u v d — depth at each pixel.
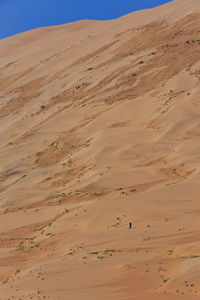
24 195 88.12
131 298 39.34
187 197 68.88
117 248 54.56
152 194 71.06
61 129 113.88
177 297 38.41
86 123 112.31
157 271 44.56
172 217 62.78
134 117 108.19
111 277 44.91
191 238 54.41
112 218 65.88
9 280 51.62
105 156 92.12
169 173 81.38
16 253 63.97
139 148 91.56
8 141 116.94
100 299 39.66
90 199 78.50
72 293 42.16
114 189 79.31
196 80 116.06
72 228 66.94
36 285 45.66
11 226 76.81
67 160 97.31
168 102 108.25
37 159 103.44
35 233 70.88
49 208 80.00
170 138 93.88
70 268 49.22
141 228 60.41
